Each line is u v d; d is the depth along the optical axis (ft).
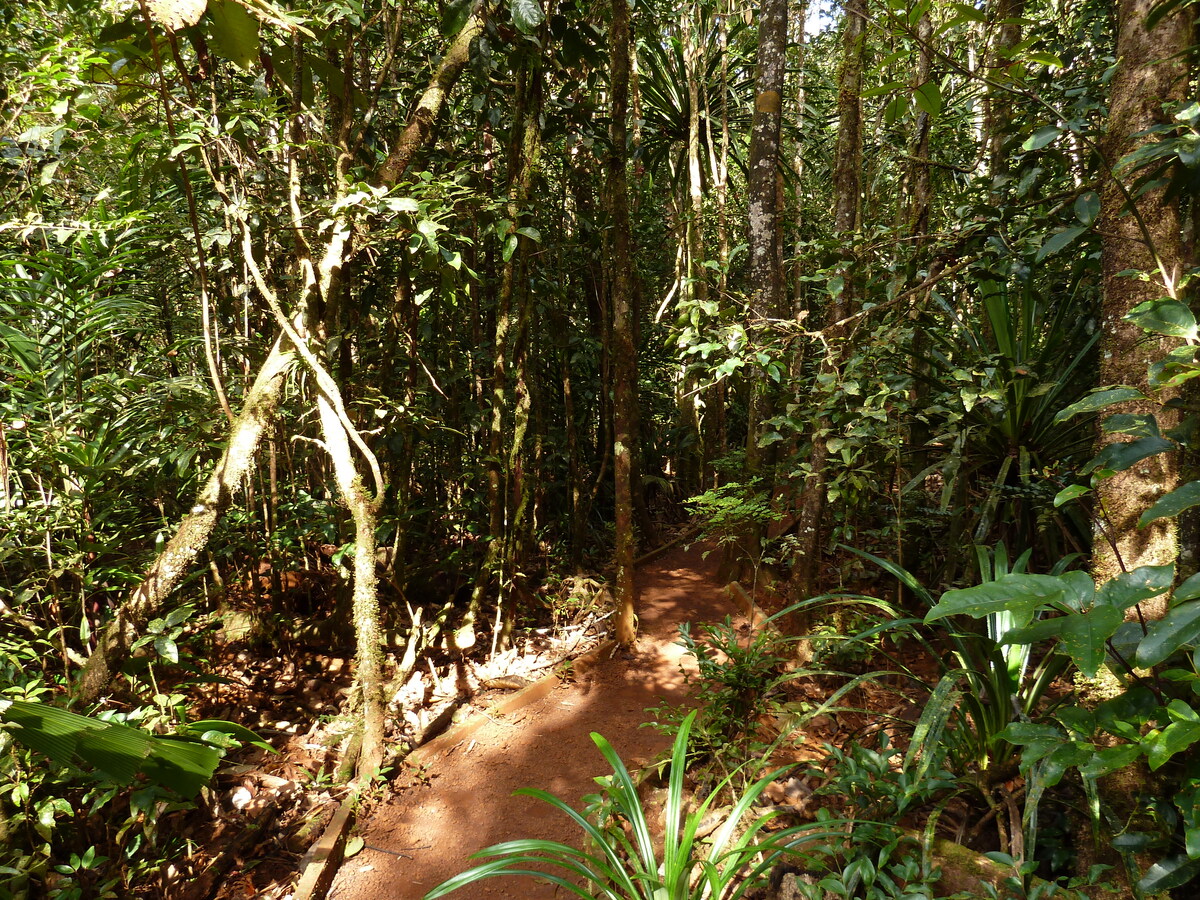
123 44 8.11
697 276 21.85
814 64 27.14
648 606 16.07
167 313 11.99
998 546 8.23
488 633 14.02
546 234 16.42
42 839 7.20
